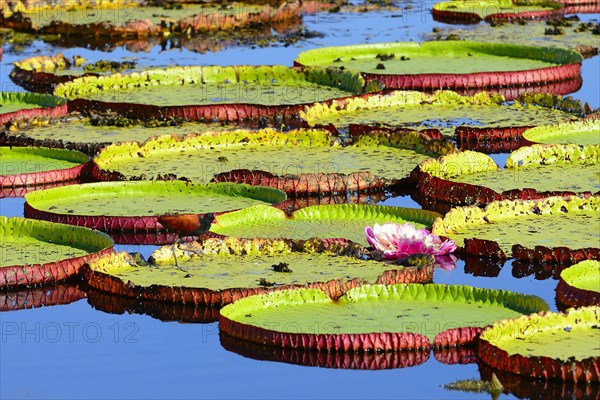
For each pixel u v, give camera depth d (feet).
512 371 39.06
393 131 69.10
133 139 71.15
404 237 50.57
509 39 104.27
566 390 38.22
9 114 75.10
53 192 58.54
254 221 55.26
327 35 107.76
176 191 59.98
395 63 94.99
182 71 87.92
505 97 84.94
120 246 53.42
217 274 47.80
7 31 108.68
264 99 81.76
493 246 50.75
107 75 85.61
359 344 41.04
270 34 108.47
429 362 40.70
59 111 77.00
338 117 77.10
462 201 59.36
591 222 54.80
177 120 75.56
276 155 67.67
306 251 50.70
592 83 88.58
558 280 48.96
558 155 65.41
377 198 61.26
